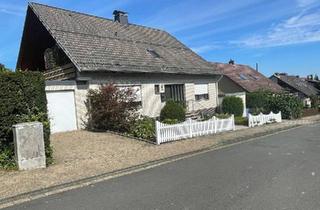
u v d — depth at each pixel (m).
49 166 11.34
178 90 26.75
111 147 14.88
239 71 44.88
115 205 7.31
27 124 10.95
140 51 25.58
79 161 12.11
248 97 33.22
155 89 24.56
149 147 15.12
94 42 22.92
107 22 27.22
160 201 7.41
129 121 18.52
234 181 8.86
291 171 9.84
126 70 21.97
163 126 16.69
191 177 9.56
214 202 7.15
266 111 32.06
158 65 25.03
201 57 31.56
